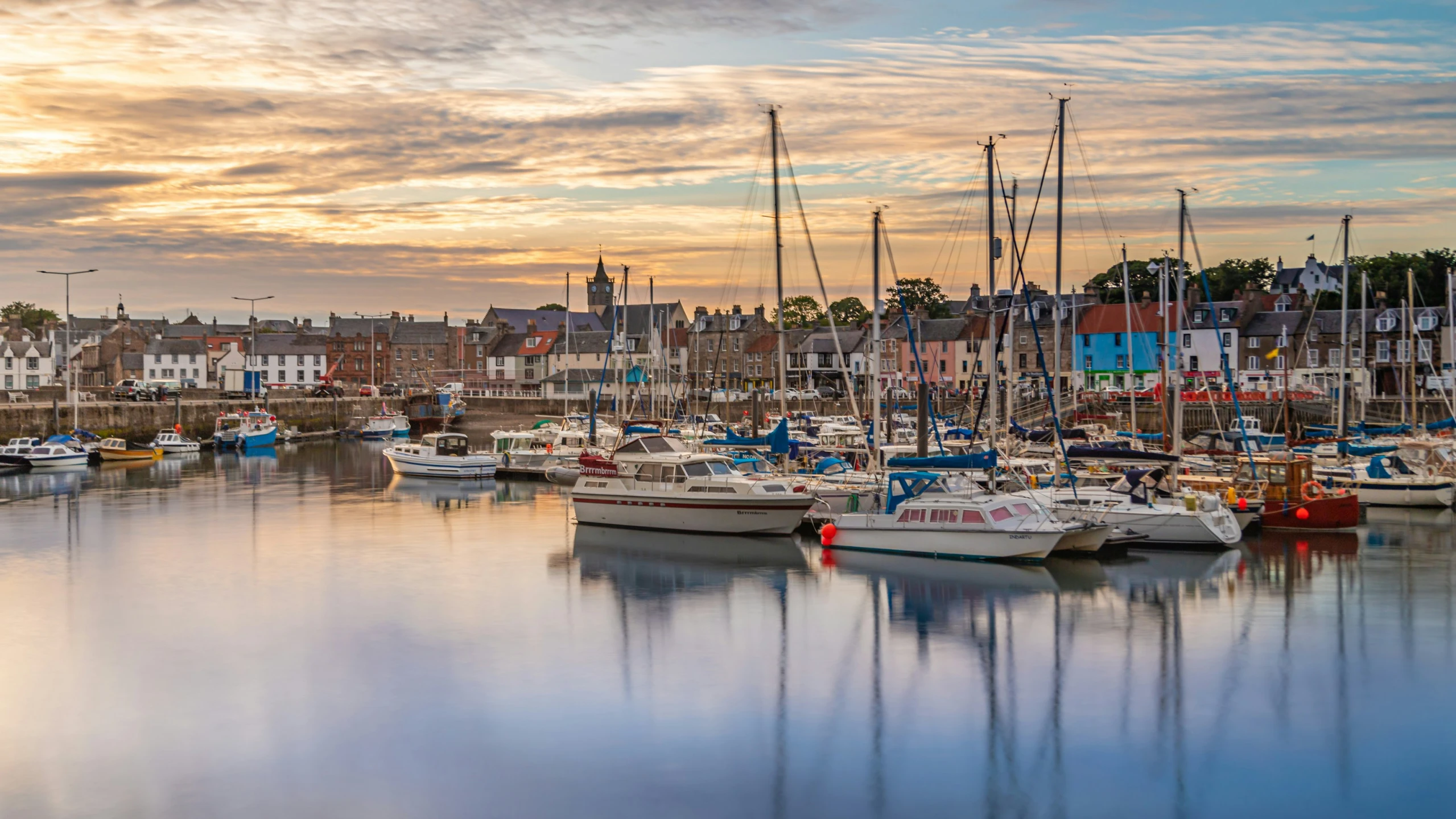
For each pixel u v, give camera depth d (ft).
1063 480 152.25
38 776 69.26
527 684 85.40
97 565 129.18
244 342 565.94
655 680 86.12
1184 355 363.76
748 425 236.22
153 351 548.72
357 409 393.70
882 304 472.85
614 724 77.30
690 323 525.34
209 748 73.46
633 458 149.89
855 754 72.38
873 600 108.99
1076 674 86.84
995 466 126.93
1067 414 226.58
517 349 567.59
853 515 133.80
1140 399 273.75
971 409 214.07
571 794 67.00
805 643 95.61
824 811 65.00
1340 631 97.66
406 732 75.92
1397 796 66.54
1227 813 64.75
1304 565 123.13
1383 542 136.56
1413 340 339.16
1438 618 101.50
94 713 79.66
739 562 127.24
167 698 82.48
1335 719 77.61
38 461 240.32
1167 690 83.35
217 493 197.77
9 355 515.50
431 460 222.07
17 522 161.68
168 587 117.19
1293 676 86.07
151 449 268.21
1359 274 383.65
